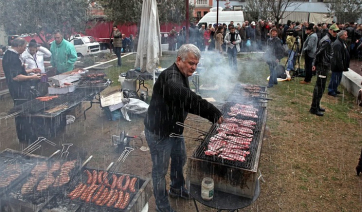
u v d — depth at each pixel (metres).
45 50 7.12
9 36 13.31
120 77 7.55
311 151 4.64
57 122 4.77
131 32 20.45
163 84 2.57
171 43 16.78
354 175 3.96
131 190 2.54
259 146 3.19
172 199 3.41
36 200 2.38
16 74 4.84
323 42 5.94
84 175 2.83
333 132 5.42
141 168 4.07
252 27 16.09
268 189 3.62
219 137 3.31
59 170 2.84
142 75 6.70
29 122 4.59
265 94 5.39
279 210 3.23
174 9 18.88
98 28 19.89
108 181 2.72
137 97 6.76
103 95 6.86
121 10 16.61
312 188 3.66
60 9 9.34
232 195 2.69
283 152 4.59
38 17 9.30
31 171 2.81
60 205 2.37
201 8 33.75
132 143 4.87
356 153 4.60
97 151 4.55
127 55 15.61
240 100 5.05
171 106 2.61
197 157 2.83
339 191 3.60
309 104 7.05
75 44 15.74
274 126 5.65
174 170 3.28
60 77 5.37
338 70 7.53
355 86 7.75
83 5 10.12
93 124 5.74
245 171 2.59
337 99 7.57
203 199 2.58
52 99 4.85
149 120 2.79
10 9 9.05
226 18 20.12
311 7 29.89
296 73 9.95
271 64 8.34
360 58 14.12
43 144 4.71
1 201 2.44
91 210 2.32
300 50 10.33
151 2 6.14
